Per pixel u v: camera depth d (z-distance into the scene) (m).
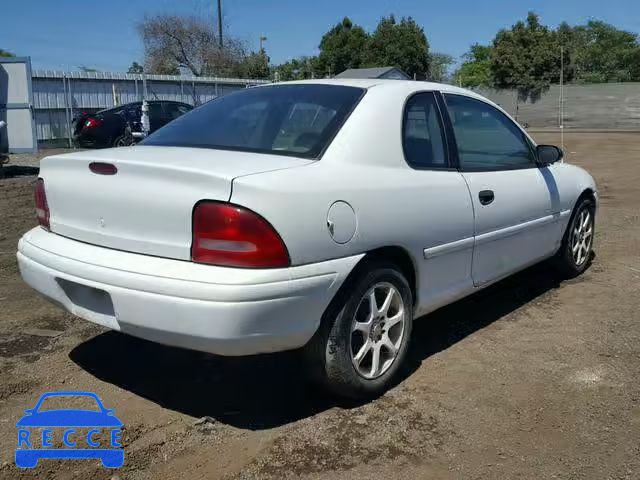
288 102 3.73
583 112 38.22
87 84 20.92
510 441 3.09
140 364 3.92
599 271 5.95
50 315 4.72
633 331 4.46
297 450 3.00
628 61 55.59
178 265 2.89
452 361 4.00
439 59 59.50
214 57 39.84
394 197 3.39
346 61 51.00
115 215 3.12
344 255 3.11
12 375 3.74
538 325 4.61
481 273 4.22
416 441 3.08
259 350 2.92
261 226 2.81
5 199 10.13
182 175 2.89
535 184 4.75
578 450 3.02
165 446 3.03
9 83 18.67
